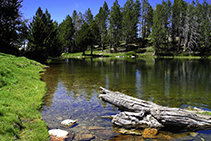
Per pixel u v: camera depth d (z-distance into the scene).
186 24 68.94
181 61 42.72
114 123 6.42
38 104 8.15
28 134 4.99
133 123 6.39
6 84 8.82
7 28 32.41
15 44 38.38
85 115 7.26
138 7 86.62
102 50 81.94
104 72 21.47
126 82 14.86
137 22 83.31
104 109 8.06
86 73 20.31
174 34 81.62
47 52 38.72
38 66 23.30
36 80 13.41
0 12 31.19
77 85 13.27
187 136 5.52
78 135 5.43
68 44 83.25
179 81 15.48
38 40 35.41
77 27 93.44
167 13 75.12
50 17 43.66
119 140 5.19
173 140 5.23
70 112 7.55
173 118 6.19
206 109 8.02
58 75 18.17
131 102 7.59
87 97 10.00
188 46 67.00
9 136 4.43
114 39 78.44
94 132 5.71
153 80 15.95
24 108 6.80
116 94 9.05
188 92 11.31
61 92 10.99
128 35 81.00
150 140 5.21
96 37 70.44
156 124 6.36
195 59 51.34
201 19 70.94
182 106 8.44
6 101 6.63
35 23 35.06
